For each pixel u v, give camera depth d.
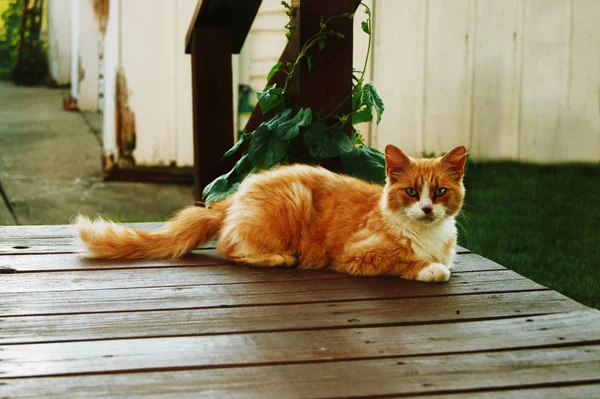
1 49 9.00
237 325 1.39
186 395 1.22
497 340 1.35
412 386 1.24
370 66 3.21
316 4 1.75
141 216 2.98
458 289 1.54
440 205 1.60
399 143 3.30
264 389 1.23
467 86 3.28
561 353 1.32
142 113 3.47
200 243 1.71
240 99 3.53
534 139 3.30
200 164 2.05
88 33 5.63
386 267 1.60
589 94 3.24
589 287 2.14
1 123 5.12
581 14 3.19
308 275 1.61
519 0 3.22
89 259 1.68
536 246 2.40
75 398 1.21
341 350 1.32
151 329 1.38
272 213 1.65
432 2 3.20
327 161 1.81
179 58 3.43
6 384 1.24
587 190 2.93
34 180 3.58
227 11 1.97
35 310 1.44
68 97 6.05
